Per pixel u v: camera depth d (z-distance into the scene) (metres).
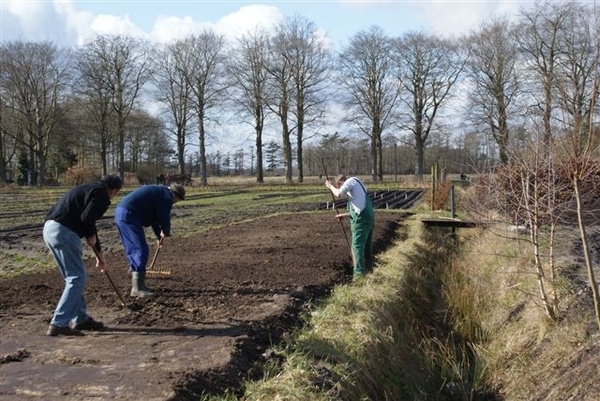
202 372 5.29
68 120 54.88
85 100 52.47
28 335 6.43
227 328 6.63
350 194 9.96
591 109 5.99
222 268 10.15
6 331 6.57
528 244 10.52
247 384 5.25
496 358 7.86
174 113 55.03
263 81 53.09
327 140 56.69
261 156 55.12
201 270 9.96
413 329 8.88
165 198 8.16
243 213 23.09
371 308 8.10
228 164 91.88
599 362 6.00
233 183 53.53
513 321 8.54
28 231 16.98
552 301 7.82
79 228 6.41
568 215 11.05
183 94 54.50
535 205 7.46
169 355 5.78
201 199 33.62
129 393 4.87
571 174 6.49
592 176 8.48
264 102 52.84
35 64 51.84
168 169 72.88
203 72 53.88
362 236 9.95
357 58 52.75
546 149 7.54
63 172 63.59
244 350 5.98
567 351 6.65
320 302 8.19
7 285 8.80
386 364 6.98
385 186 44.22
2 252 12.77
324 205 26.81
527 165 7.86
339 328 6.99
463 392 7.54
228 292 8.36
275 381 5.31
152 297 7.97
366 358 6.62
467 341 9.21
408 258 12.22
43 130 54.47
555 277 8.49
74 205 6.36
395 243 14.51
